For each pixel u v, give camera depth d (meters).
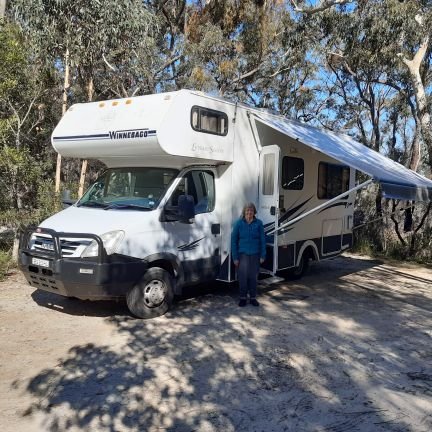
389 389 4.64
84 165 10.26
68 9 9.55
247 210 7.21
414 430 3.87
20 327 6.13
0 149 9.20
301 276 9.80
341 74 20.83
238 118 7.59
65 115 7.70
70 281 6.01
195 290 8.42
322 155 9.76
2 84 8.84
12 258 9.50
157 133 6.31
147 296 6.52
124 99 7.01
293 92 21.80
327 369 5.09
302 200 9.18
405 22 14.19
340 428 3.87
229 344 5.73
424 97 15.08
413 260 13.68
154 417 3.98
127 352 5.38
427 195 8.57
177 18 18.33
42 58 9.88
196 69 17.06
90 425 3.83
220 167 7.56
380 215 14.90
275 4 18.00
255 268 7.33
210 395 4.40
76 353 5.31
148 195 6.93
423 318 7.27
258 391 4.51
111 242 6.08
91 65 10.75
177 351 5.45
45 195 9.51
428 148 15.09
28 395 4.32
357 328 6.59
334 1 14.25
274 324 6.59
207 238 7.30
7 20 9.79
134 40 10.83
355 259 13.38
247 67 19.36
